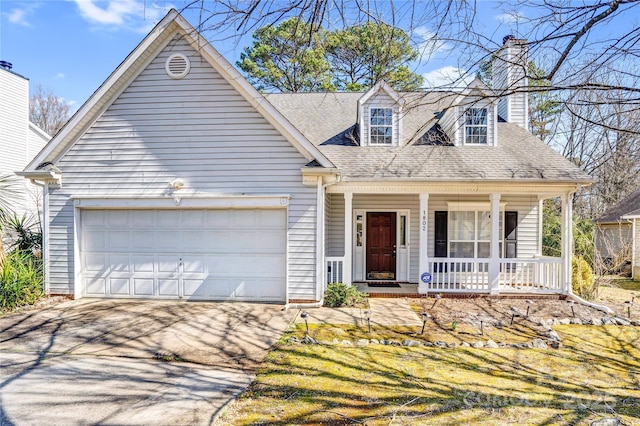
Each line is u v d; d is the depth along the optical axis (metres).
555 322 7.82
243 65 15.77
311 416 4.00
